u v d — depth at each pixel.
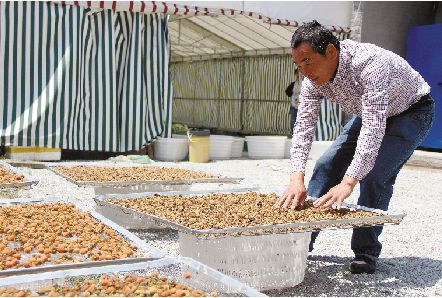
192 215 3.34
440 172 10.11
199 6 9.94
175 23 13.01
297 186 3.61
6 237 2.81
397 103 3.60
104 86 9.53
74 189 6.82
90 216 3.39
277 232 2.90
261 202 3.79
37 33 8.96
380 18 12.14
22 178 4.38
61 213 3.42
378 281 3.79
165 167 6.05
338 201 3.30
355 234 3.91
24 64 8.91
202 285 2.29
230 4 10.23
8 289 2.07
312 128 3.79
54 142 9.13
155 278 2.29
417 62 11.96
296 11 11.09
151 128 10.08
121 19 9.63
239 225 3.07
